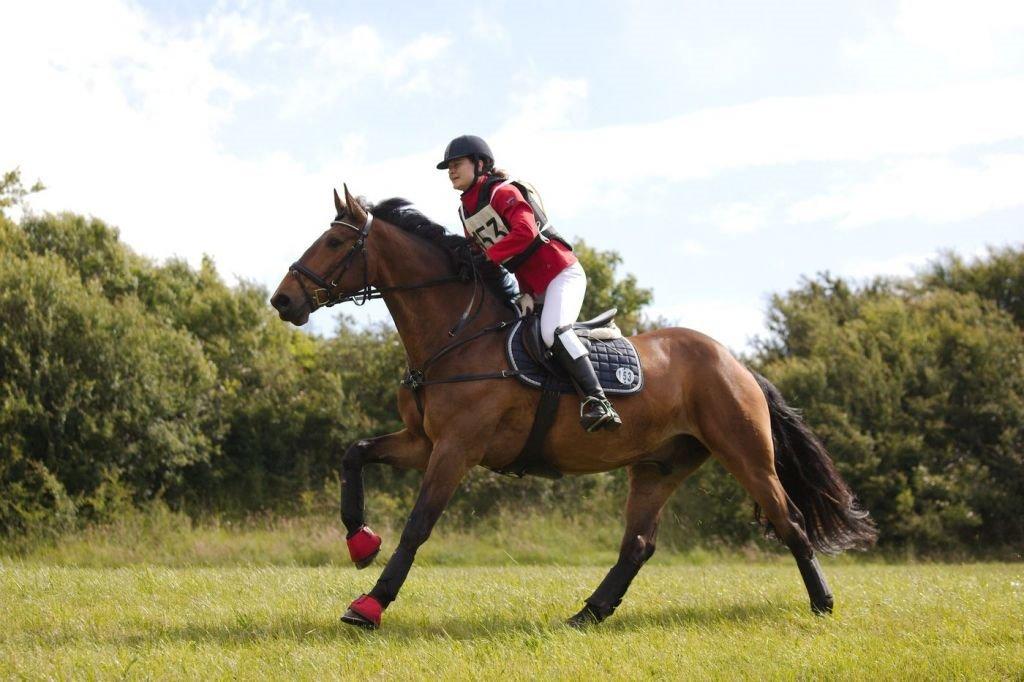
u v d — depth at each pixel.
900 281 30.52
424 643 5.50
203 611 6.58
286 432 24.67
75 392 20.62
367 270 6.32
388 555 19.02
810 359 24.69
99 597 7.18
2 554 17.89
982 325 24.83
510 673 4.68
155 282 27.41
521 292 6.64
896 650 5.26
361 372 26.69
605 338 6.74
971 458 22.81
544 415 6.39
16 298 20.66
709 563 19.97
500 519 21.83
